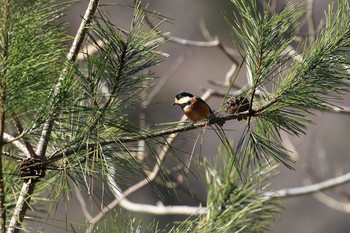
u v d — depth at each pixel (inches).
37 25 217.9
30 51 205.0
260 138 241.0
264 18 226.2
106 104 227.5
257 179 277.1
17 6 209.6
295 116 237.3
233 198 271.3
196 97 269.3
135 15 232.8
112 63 230.8
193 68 1127.6
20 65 197.0
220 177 280.7
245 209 264.2
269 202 277.3
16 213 234.8
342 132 1037.8
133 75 235.8
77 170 227.0
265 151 241.3
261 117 238.5
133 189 429.7
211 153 1016.2
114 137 231.3
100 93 216.7
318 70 227.5
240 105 237.8
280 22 226.8
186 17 1120.2
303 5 228.5
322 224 1030.4
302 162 573.6
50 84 208.8
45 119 208.8
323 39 227.9
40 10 220.1
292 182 983.6
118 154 229.8
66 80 206.8
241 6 230.8
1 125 210.7
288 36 230.2
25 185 236.1
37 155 231.9
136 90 234.5
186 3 1115.3
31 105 210.4
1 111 206.5
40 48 209.2
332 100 235.8
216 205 269.6
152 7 1106.1
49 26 229.9
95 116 225.9
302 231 1037.2
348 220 1029.8
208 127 241.4
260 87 235.6
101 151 216.7
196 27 1120.8
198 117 268.2
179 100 271.3
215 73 1125.1
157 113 1019.3
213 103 1039.6
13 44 201.8
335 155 1040.8
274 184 986.7
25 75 202.5
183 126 244.1
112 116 228.7
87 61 232.8
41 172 230.5
